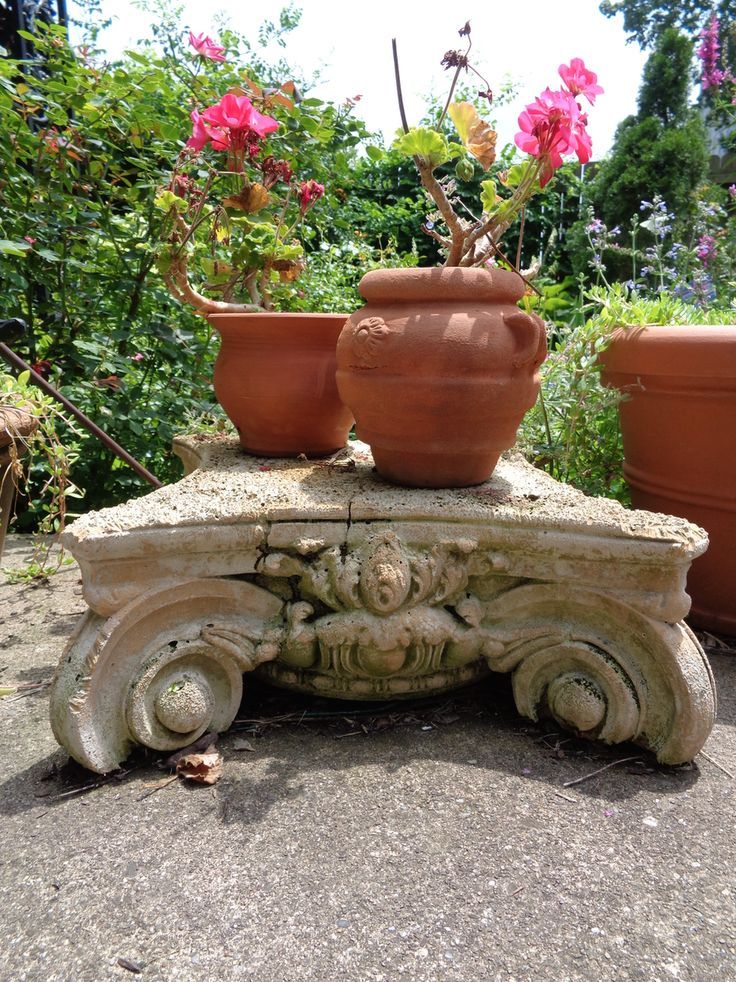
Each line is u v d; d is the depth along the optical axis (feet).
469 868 4.44
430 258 21.53
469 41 6.14
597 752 5.73
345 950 3.84
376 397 5.89
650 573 5.46
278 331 7.10
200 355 12.30
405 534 5.71
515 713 6.28
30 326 11.87
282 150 12.22
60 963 3.74
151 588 5.37
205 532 5.44
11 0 12.53
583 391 8.72
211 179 8.80
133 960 3.76
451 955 3.82
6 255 10.87
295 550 5.77
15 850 4.53
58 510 9.55
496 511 5.68
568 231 20.81
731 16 28.04
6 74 10.46
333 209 15.85
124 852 4.53
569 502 5.96
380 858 4.51
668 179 18.85
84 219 11.86
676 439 7.72
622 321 8.54
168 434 11.38
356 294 16.12
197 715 5.45
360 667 5.81
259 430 7.62
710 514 7.70
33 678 6.82
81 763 5.25
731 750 5.87
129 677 5.38
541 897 4.23
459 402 5.72
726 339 6.91
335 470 7.09
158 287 12.07
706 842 4.74
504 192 19.58
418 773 5.38
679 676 5.41
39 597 8.79
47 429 8.50
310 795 5.10
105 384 11.23
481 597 5.96
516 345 5.81
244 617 5.81
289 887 4.26
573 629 5.77
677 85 22.33
